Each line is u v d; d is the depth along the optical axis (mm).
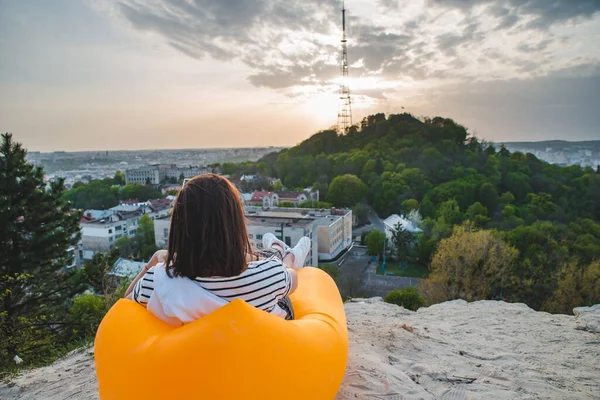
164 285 1592
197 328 1460
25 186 10406
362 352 2959
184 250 1530
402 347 3172
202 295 1543
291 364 1563
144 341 1554
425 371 2711
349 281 33688
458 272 14258
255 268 1654
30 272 10273
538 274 17859
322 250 45125
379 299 5727
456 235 15172
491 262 14047
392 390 2369
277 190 86000
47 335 8828
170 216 1592
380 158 87625
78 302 11023
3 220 9836
